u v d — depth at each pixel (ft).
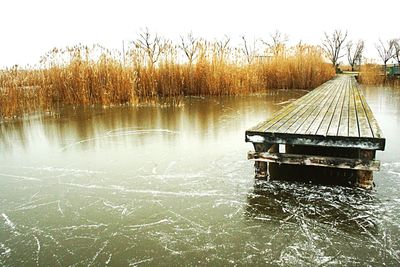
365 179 10.35
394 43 98.27
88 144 16.85
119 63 33.65
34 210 9.71
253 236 8.05
